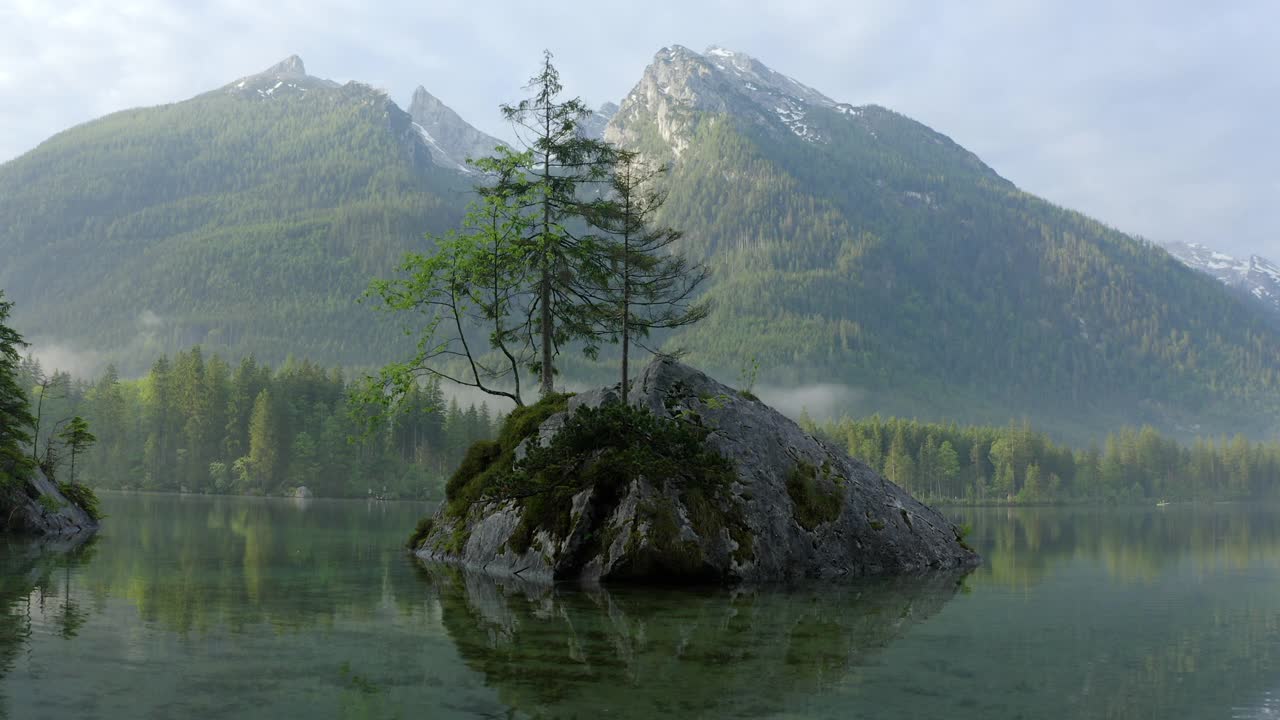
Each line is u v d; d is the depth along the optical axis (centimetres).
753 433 2388
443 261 3161
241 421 14200
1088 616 1573
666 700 885
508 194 3284
